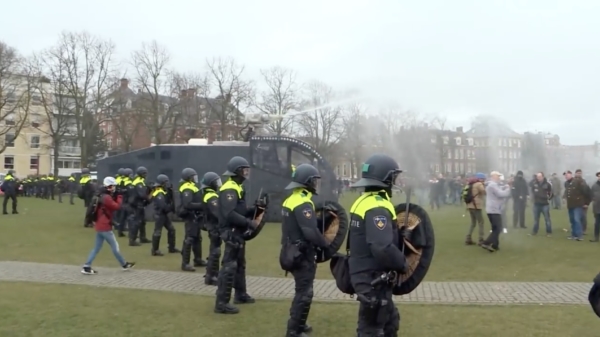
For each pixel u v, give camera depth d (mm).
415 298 9148
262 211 8547
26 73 54125
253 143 21531
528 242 16016
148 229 20391
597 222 16266
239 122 56031
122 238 18047
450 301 8930
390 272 4914
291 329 6766
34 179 51375
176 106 56969
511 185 23422
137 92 57250
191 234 11992
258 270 11898
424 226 5027
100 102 56031
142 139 61938
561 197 31453
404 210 5168
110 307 8516
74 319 7805
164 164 22047
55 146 57094
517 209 20438
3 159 81375
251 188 21344
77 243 16266
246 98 57406
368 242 4773
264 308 8570
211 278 10344
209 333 7207
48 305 8594
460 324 7582
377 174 5020
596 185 16297
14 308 8367
